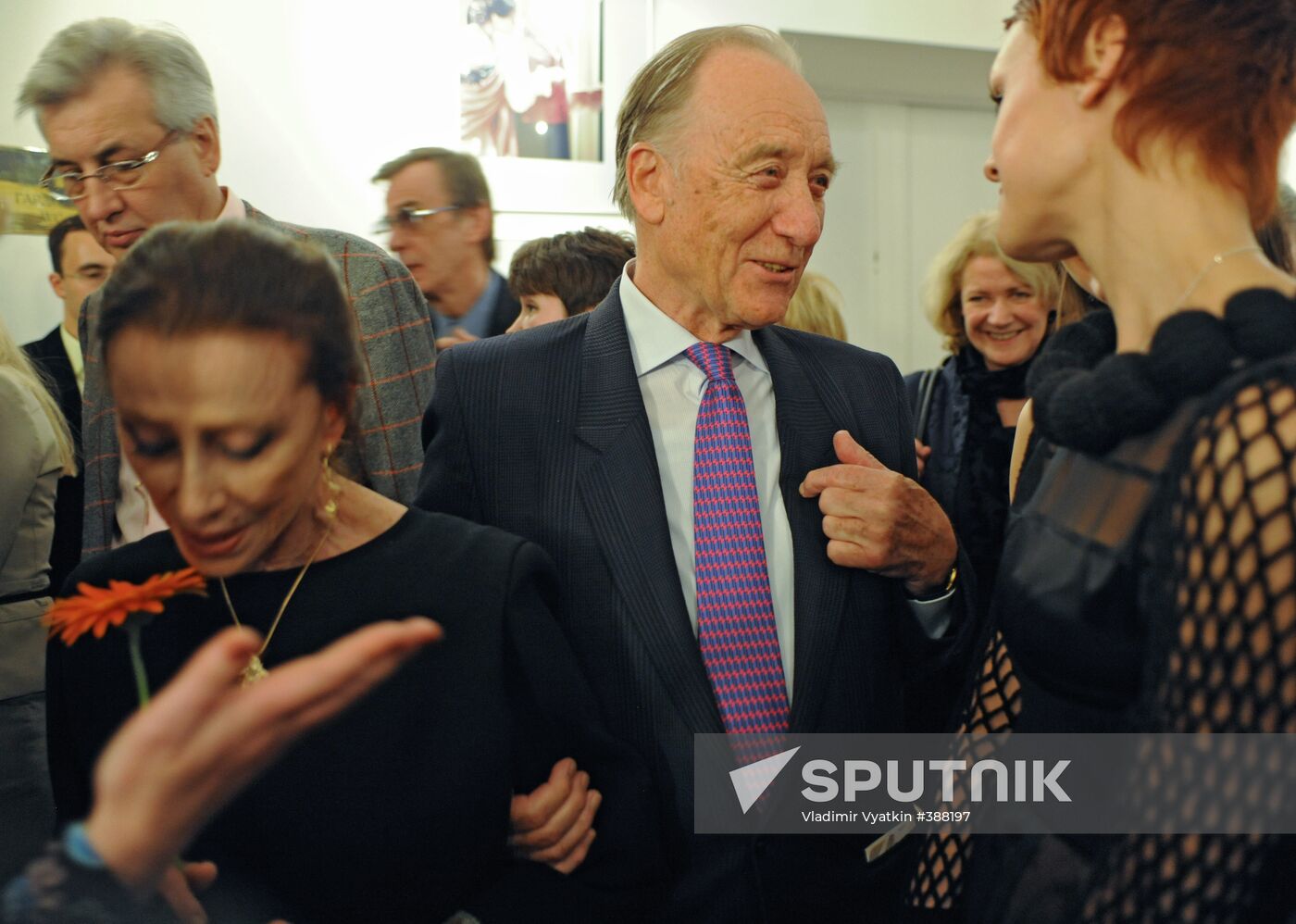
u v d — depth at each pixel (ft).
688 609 4.25
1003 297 7.75
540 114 11.00
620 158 4.64
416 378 5.78
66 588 3.33
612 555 4.17
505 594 3.37
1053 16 2.60
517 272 7.64
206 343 2.63
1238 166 2.49
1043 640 2.65
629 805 3.59
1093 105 2.61
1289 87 2.50
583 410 4.41
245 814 3.06
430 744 3.16
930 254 14.83
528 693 3.40
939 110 14.66
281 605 3.19
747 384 4.68
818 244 14.21
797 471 4.50
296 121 10.25
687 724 4.04
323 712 1.87
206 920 2.73
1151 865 2.20
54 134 5.46
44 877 1.86
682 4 11.59
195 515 2.73
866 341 14.58
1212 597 2.14
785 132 4.16
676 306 4.54
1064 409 2.54
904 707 5.15
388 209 8.47
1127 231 2.60
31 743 5.96
